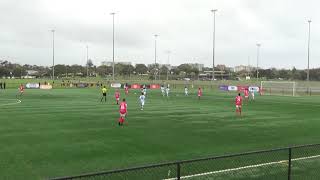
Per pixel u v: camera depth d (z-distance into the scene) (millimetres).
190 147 19844
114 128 26328
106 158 17016
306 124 29906
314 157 16938
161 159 17016
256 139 22641
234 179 13445
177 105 46344
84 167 15352
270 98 64562
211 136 23422
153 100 55219
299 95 75438
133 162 16359
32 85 94375
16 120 30344
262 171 14492
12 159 16594
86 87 102562
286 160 16250
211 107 43969
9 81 129250
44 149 18844
